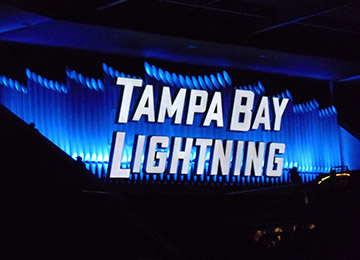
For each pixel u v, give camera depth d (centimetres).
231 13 2033
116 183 2091
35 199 1069
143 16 1884
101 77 2122
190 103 2270
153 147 2161
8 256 1007
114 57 2161
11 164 1099
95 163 2062
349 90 2759
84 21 1761
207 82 2359
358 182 1584
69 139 2027
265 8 2009
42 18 1697
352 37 2350
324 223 1351
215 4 1894
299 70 2469
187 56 2209
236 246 1184
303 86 2628
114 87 2142
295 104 2592
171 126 2245
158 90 2227
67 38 1934
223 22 2052
